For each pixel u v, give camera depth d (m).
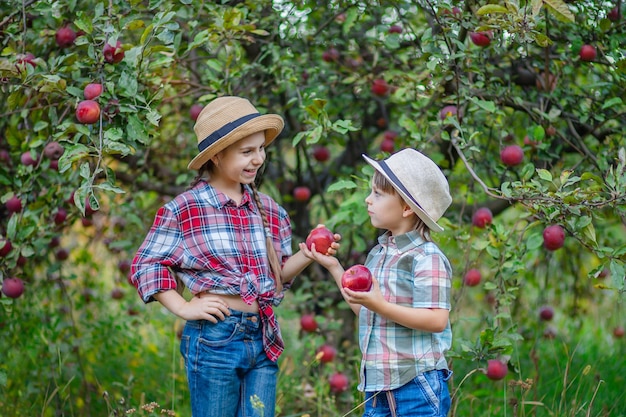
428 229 2.42
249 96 3.71
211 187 2.53
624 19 3.16
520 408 3.21
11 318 3.66
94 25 2.65
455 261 3.57
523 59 3.43
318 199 5.04
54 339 3.65
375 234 4.05
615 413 3.44
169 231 2.45
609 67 3.24
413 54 3.63
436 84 3.02
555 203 2.62
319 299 4.06
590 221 2.62
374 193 2.43
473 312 5.24
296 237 4.17
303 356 4.15
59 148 2.99
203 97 3.22
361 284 2.23
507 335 2.86
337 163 4.46
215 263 2.42
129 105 2.59
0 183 3.18
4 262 2.96
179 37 2.88
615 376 3.99
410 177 2.37
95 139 2.54
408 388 2.32
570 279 4.82
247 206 2.54
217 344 2.41
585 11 3.14
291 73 3.45
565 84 3.49
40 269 3.90
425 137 3.14
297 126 4.08
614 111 3.35
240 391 2.48
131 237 4.06
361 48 3.91
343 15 3.80
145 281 2.40
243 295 2.40
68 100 2.78
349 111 4.17
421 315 2.27
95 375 3.92
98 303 4.32
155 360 4.39
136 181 3.91
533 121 3.48
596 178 2.59
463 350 2.85
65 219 3.24
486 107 2.90
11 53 2.71
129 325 4.72
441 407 2.31
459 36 3.11
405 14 3.62
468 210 3.67
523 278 4.32
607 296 5.12
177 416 3.32
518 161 3.12
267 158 4.03
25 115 2.99
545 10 3.06
